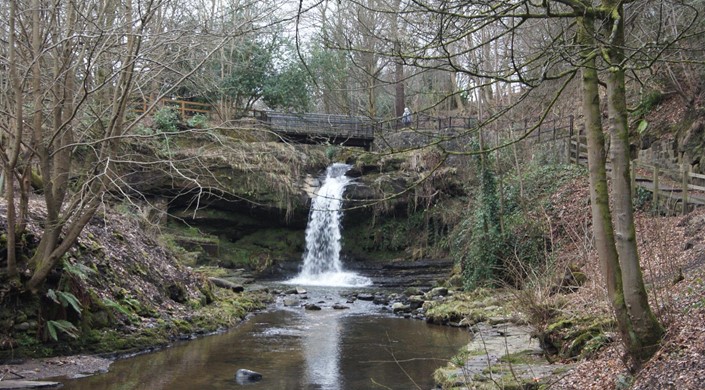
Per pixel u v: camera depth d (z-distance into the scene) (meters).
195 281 14.65
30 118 10.83
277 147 24.98
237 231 25.62
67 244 9.20
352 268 26.12
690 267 10.47
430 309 15.38
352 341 12.03
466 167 24.86
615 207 6.11
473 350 9.69
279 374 9.16
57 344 9.38
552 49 5.75
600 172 6.03
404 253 26.36
